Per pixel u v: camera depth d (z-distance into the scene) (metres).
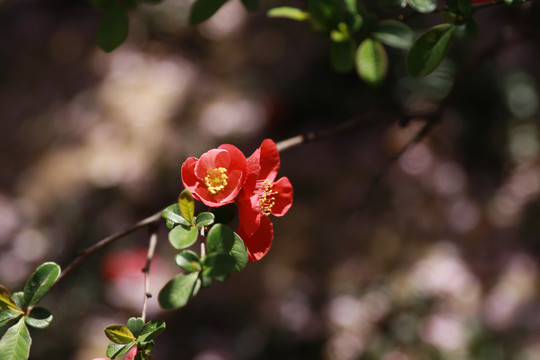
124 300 3.99
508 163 4.47
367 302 3.76
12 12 6.52
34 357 3.80
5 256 4.31
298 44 5.20
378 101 4.67
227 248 0.92
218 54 5.45
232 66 5.28
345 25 1.19
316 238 4.23
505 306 3.60
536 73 4.50
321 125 4.84
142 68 5.35
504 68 4.52
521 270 3.81
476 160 4.51
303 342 3.80
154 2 1.31
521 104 4.54
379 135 4.60
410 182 4.33
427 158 4.39
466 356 3.42
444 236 4.10
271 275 4.11
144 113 4.90
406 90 4.54
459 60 4.29
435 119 1.70
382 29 1.21
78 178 4.61
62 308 4.03
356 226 4.21
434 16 4.12
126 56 5.50
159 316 3.99
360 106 4.77
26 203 4.57
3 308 0.97
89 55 5.70
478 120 4.57
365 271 3.96
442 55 1.11
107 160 4.62
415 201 4.27
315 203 4.41
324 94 4.89
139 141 4.73
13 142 5.07
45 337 3.88
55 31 6.10
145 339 0.94
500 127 4.57
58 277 1.07
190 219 0.94
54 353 3.83
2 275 4.24
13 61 5.92
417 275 3.78
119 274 4.09
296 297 3.96
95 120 4.97
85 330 3.93
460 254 3.95
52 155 4.84
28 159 4.91
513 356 3.38
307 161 4.60
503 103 4.56
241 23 5.59
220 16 5.65
